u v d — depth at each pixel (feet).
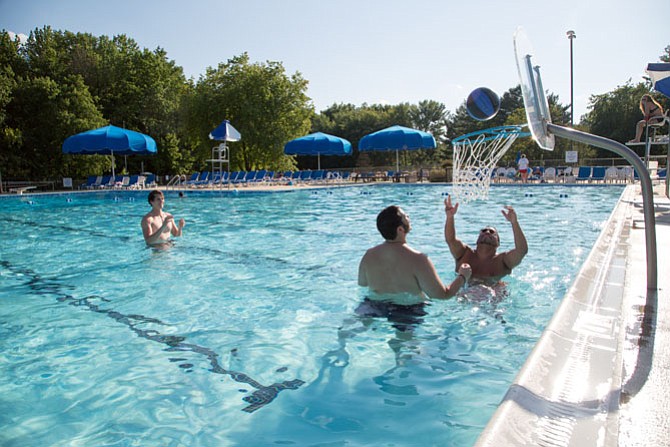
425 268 11.80
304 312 12.31
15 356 9.96
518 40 10.21
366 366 8.95
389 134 76.74
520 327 10.73
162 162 105.19
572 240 22.20
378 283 12.39
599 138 9.86
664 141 44.73
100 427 7.14
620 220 21.35
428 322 11.11
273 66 104.63
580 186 58.90
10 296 14.52
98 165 82.58
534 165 85.20
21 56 85.40
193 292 14.61
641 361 6.51
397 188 67.51
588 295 9.40
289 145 84.33
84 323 11.99
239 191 62.75
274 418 7.20
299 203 47.52
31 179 77.15
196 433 6.88
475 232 25.55
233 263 18.76
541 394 5.43
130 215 38.86
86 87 82.53
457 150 15.64
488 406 7.29
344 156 194.59
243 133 102.58
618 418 4.99
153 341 10.68
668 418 5.03
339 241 24.13
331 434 6.68
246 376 8.73
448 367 8.78
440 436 6.49
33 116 76.18
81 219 36.06
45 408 7.77
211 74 106.83
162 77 106.83
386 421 6.96
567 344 6.92
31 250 22.31
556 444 4.46
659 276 11.01
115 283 15.87
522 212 34.42
